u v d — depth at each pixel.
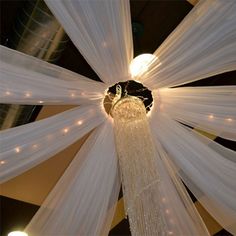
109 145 2.22
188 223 2.55
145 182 1.74
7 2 2.24
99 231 2.51
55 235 2.46
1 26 2.30
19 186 2.99
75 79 1.84
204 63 1.81
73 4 1.46
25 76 1.74
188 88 1.99
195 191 2.48
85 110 2.04
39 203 3.13
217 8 1.55
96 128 2.19
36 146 2.04
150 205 1.79
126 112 1.86
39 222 2.41
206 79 2.77
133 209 1.76
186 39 1.67
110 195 2.47
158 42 2.54
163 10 2.39
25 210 3.56
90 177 2.31
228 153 2.19
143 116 1.87
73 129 2.08
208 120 2.11
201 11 1.56
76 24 1.54
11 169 2.11
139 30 2.43
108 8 1.48
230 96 1.97
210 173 2.29
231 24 1.61
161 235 1.79
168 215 2.50
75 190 2.33
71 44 2.48
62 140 2.10
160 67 1.81
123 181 1.80
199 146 2.20
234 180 2.27
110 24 1.54
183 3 2.36
